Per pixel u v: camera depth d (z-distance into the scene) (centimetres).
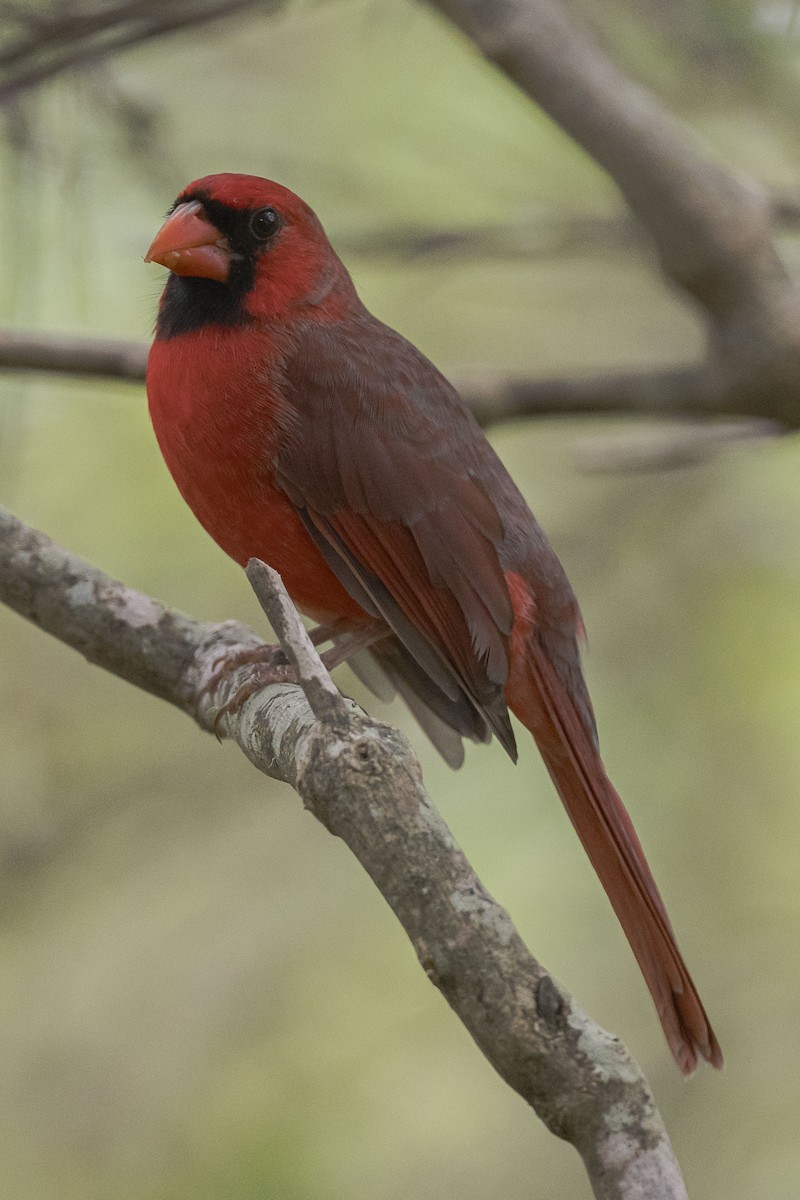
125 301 1009
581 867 1072
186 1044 1059
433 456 767
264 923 1105
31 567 710
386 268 1012
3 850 1116
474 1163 1001
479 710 756
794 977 1036
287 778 586
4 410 1071
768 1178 984
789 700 1110
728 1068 1016
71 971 1091
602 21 903
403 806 488
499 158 1002
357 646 782
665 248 773
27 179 832
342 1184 983
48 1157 1015
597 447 838
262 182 767
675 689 1123
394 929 1099
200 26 776
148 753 1148
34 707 1147
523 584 780
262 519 761
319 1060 1045
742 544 1182
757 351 771
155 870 1125
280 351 755
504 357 1196
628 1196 448
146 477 1140
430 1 796
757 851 1074
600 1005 1044
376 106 1023
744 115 958
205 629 697
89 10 757
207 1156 1003
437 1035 1053
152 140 873
